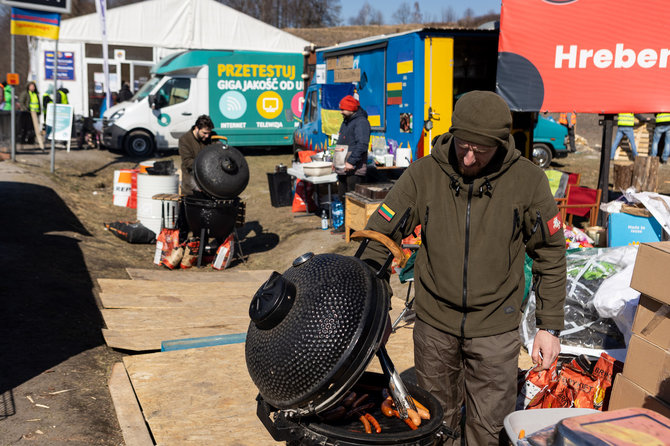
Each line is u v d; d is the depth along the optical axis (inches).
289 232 367.2
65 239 308.7
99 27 839.7
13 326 183.5
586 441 58.5
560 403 117.5
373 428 77.6
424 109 349.7
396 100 374.9
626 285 138.3
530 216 86.5
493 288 86.7
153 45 861.2
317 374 71.3
